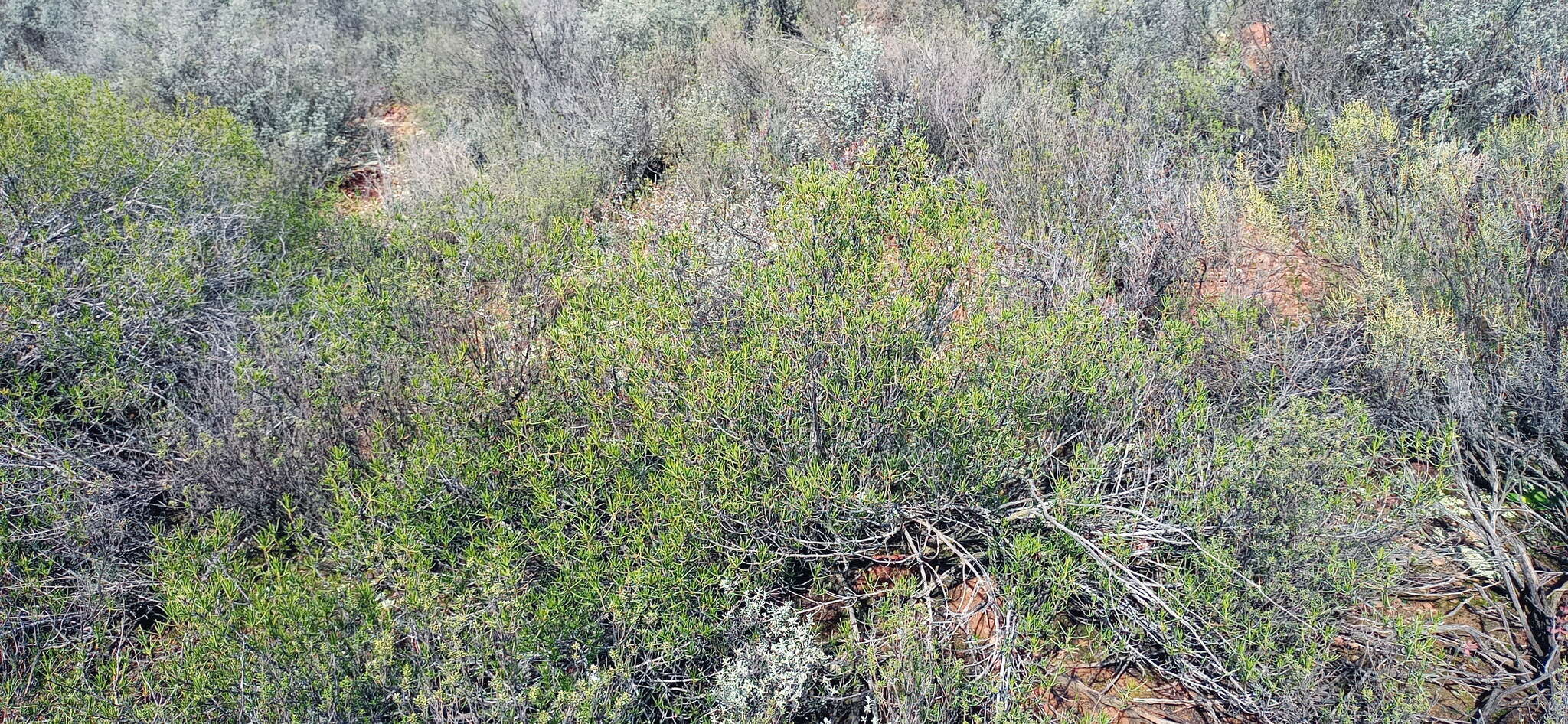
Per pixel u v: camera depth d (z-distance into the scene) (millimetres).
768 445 2770
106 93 4789
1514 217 3322
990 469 2580
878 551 2928
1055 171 4340
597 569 2348
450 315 3359
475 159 6184
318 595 2330
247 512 3105
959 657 2582
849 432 2631
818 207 3168
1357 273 3475
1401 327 3027
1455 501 2918
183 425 3201
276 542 2854
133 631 2850
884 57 5684
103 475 2998
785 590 2725
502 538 2396
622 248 4215
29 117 4211
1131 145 4484
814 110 5520
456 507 2672
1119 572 2561
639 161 6078
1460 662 2512
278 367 3264
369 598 2328
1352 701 2242
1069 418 2910
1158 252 3775
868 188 3584
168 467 3125
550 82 6891
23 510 2902
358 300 3314
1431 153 3879
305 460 3098
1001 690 2266
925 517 2818
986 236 3285
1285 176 4098
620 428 2916
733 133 5742
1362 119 4133
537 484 2529
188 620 2354
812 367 2730
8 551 2799
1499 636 2570
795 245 3053
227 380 3338
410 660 2291
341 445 3107
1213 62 5246
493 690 2189
